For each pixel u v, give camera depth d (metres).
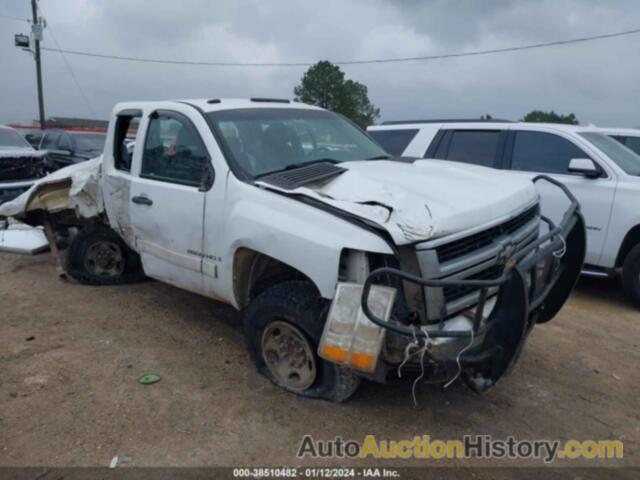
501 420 3.62
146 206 4.72
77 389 3.90
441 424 3.54
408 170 4.10
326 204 3.36
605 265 6.11
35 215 7.14
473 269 3.27
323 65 60.59
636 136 8.60
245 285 4.04
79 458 3.15
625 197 5.88
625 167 6.14
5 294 5.99
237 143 4.20
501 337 3.06
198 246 4.23
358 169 4.05
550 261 3.73
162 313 5.40
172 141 4.58
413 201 3.31
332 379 3.57
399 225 3.07
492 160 6.95
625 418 3.69
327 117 5.14
